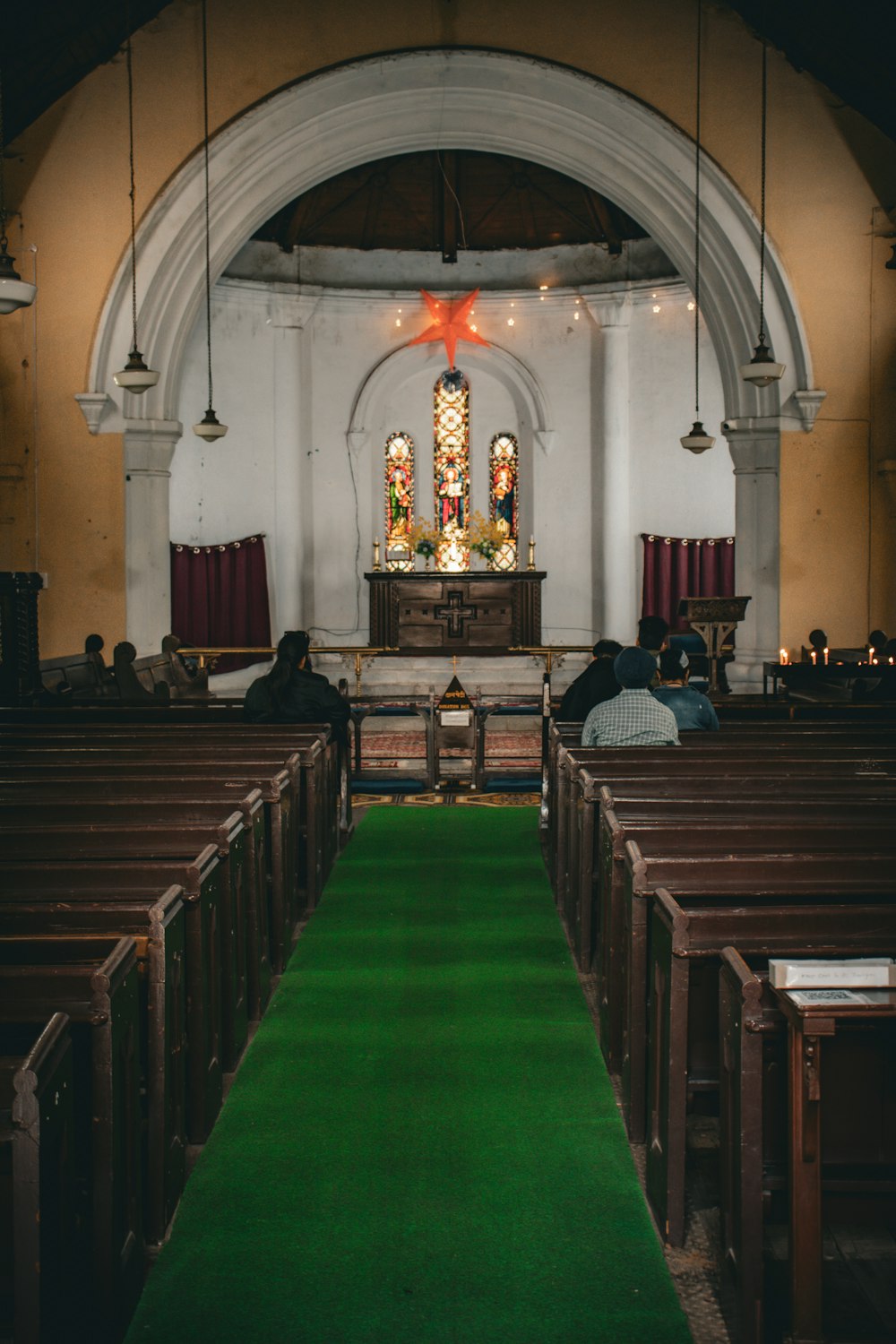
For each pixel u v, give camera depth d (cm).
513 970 618
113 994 308
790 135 1448
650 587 1986
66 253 1434
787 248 1460
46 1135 268
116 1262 310
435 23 1445
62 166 1426
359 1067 494
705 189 1459
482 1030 536
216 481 1947
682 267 1524
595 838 602
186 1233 368
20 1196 257
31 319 1442
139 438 1472
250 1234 367
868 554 1500
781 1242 352
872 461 1491
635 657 689
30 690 1034
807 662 1441
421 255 2038
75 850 459
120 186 1430
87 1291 306
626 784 567
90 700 1141
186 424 1909
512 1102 461
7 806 518
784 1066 326
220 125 1436
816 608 1506
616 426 2002
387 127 1501
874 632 1384
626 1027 436
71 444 1463
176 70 1427
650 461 2000
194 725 813
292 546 2008
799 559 1500
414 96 1471
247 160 1448
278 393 1988
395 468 2108
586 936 608
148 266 1438
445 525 2111
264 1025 542
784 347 1481
